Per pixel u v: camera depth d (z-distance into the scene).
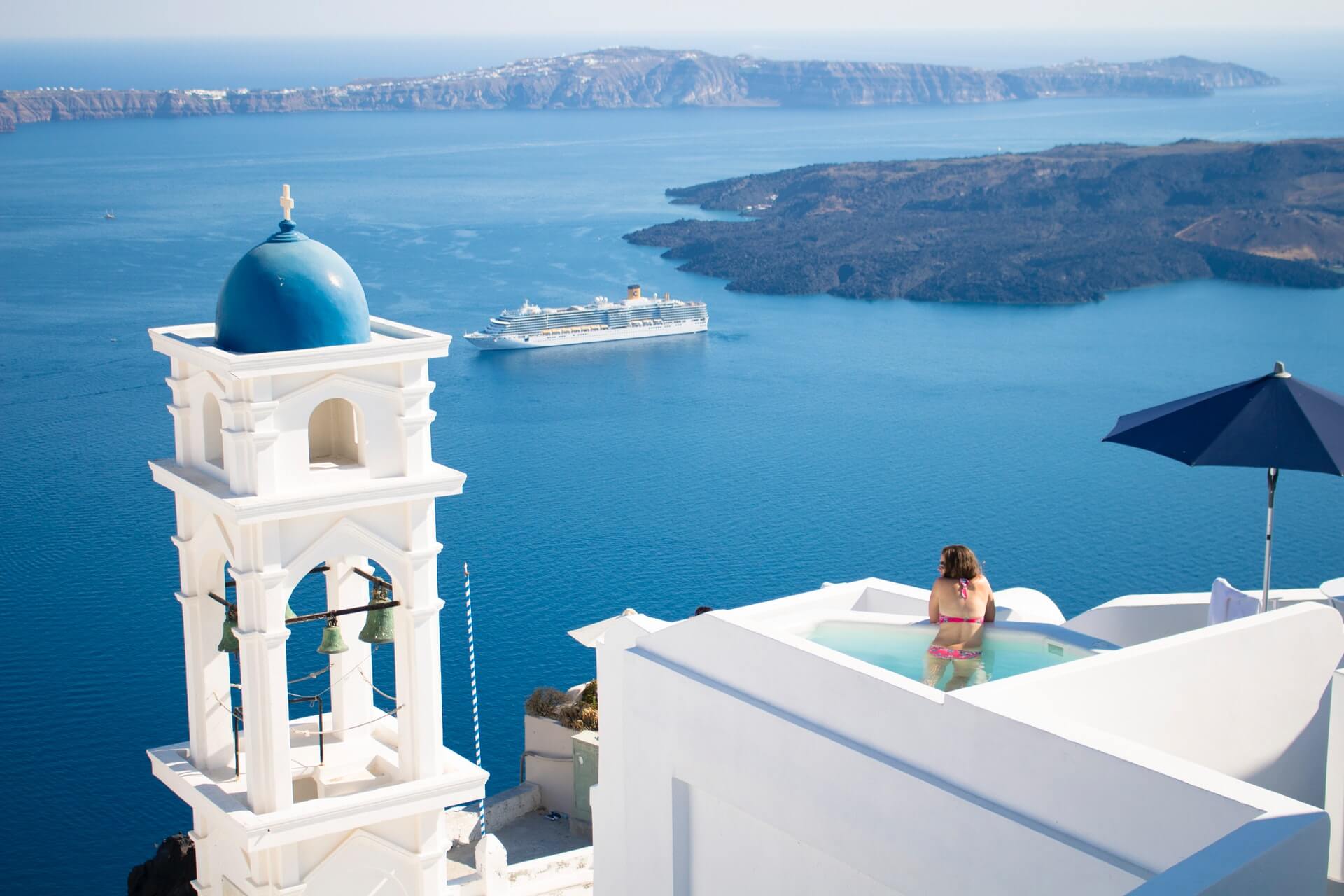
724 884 10.06
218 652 12.86
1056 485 142.25
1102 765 6.95
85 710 79.44
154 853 61.47
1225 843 5.81
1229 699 8.79
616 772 11.20
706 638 9.91
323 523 11.97
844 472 148.12
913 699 8.16
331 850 12.61
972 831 7.65
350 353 11.63
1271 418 9.84
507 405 180.00
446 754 13.20
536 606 106.69
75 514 120.44
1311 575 115.62
